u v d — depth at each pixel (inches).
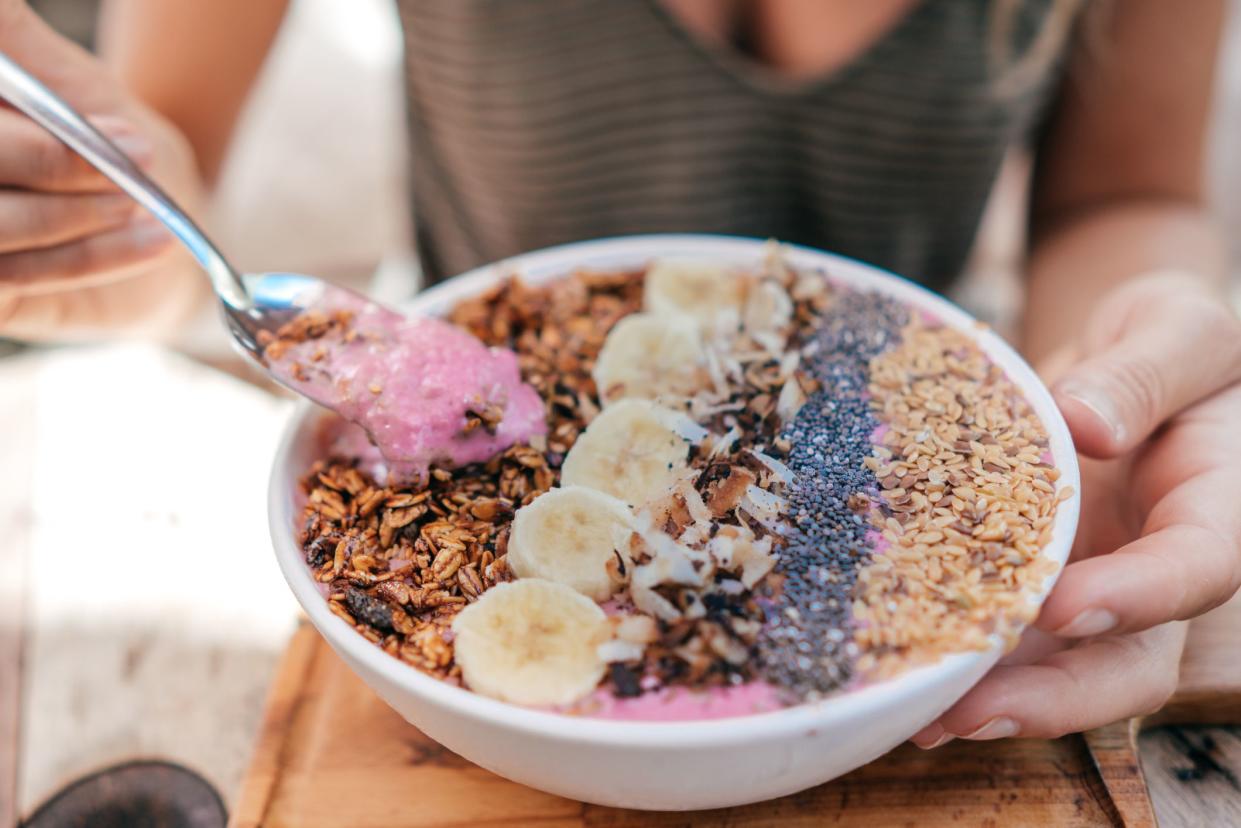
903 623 9.2
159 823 11.0
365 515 10.7
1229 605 11.5
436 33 17.9
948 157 17.7
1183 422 11.4
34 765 11.4
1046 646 10.8
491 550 10.5
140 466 14.5
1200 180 19.9
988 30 16.9
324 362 11.3
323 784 10.7
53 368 16.2
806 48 17.5
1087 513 11.9
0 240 11.5
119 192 12.2
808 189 18.1
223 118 19.9
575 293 13.0
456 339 11.4
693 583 9.6
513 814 10.4
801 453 10.6
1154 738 10.9
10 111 11.8
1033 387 10.9
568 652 9.3
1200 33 18.7
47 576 13.1
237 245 29.3
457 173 19.5
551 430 11.6
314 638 12.0
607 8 16.8
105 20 29.3
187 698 12.0
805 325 12.2
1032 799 10.2
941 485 10.2
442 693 8.9
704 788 9.0
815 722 8.5
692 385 11.7
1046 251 19.5
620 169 18.0
